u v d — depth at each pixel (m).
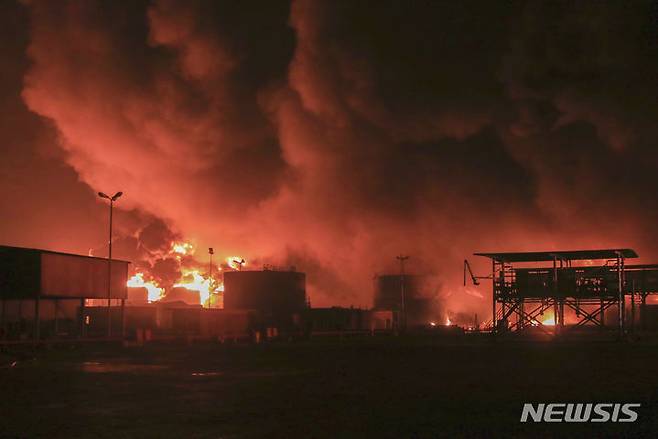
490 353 40.00
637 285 60.12
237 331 70.94
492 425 15.01
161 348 51.69
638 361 32.53
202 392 21.84
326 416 16.45
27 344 49.03
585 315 57.75
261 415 16.78
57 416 16.97
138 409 18.08
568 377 25.06
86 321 58.50
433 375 26.52
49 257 51.03
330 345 55.25
